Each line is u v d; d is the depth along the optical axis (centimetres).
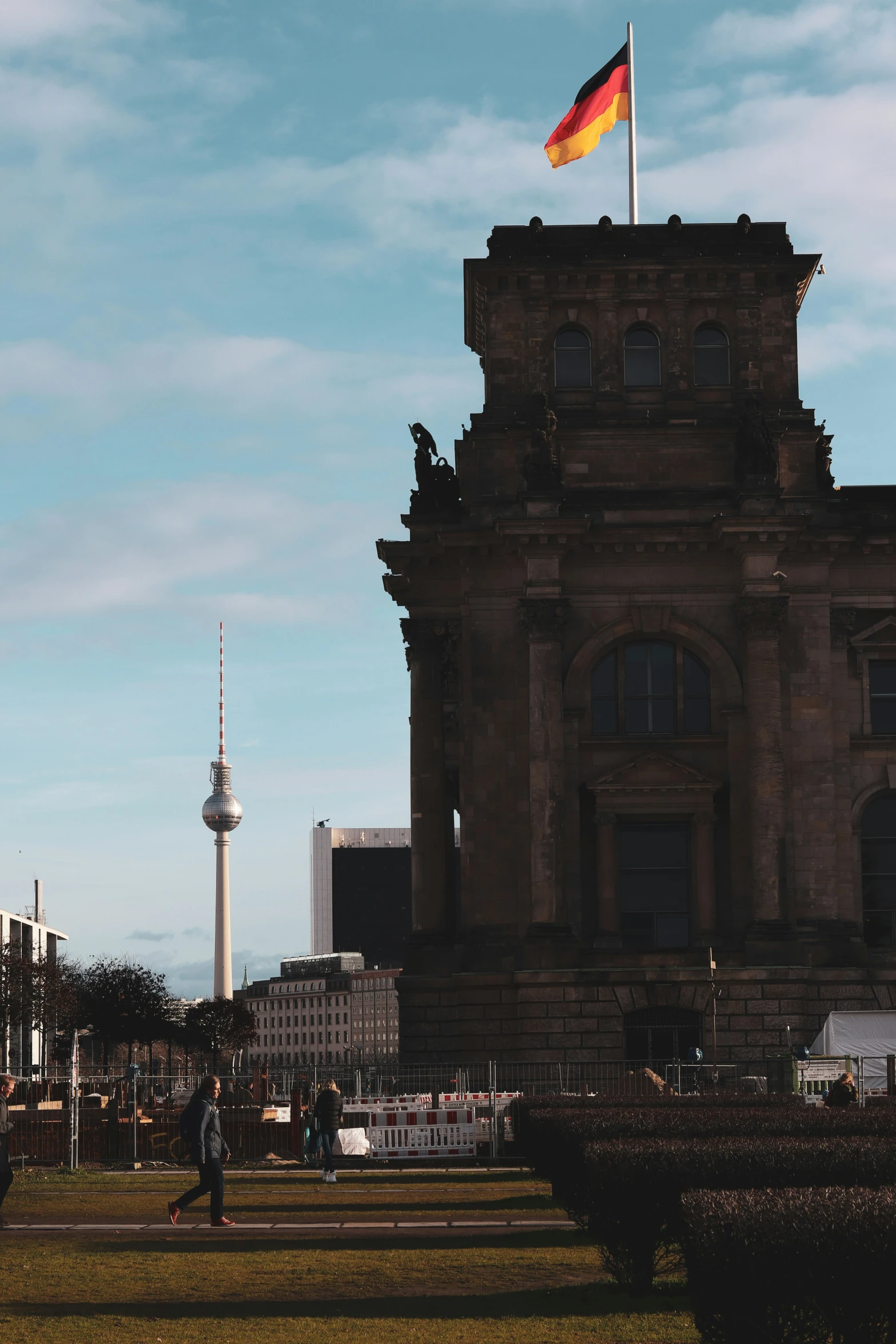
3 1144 4284
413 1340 2511
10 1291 3069
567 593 9450
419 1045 9081
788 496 9625
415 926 9462
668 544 9394
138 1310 2856
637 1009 8925
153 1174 6147
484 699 9400
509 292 9788
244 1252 3647
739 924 9238
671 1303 2848
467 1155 6700
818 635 9456
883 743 9506
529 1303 2886
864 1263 1955
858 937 9231
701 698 9512
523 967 9031
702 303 9800
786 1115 3766
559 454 9600
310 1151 6575
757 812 9144
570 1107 4878
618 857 9431
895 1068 7312
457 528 9488
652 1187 2848
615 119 10231
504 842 9319
